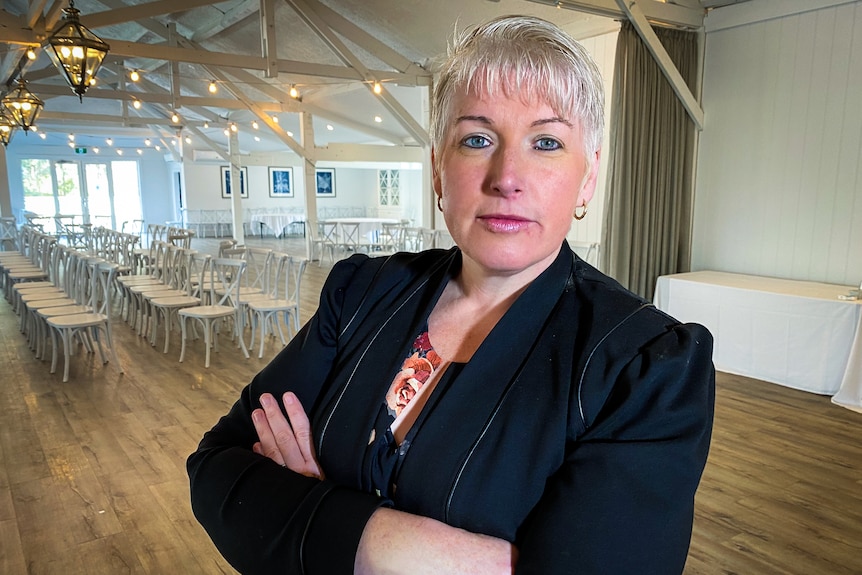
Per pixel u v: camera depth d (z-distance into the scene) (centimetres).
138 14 513
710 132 488
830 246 424
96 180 1573
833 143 416
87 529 230
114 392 386
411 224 1421
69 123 1330
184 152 1459
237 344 507
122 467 281
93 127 1377
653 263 482
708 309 428
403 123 776
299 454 70
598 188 539
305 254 1107
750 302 402
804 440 306
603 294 61
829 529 226
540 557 50
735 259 484
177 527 232
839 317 358
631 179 453
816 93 421
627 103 443
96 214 1581
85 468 280
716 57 477
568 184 60
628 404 52
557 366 57
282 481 64
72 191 1541
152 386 398
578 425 54
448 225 63
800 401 361
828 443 303
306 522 59
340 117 1005
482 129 60
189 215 1488
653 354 53
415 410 64
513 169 58
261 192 1584
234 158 1184
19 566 208
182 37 856
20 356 470
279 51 813
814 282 430
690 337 55
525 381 58
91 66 371
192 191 1488
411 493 59
